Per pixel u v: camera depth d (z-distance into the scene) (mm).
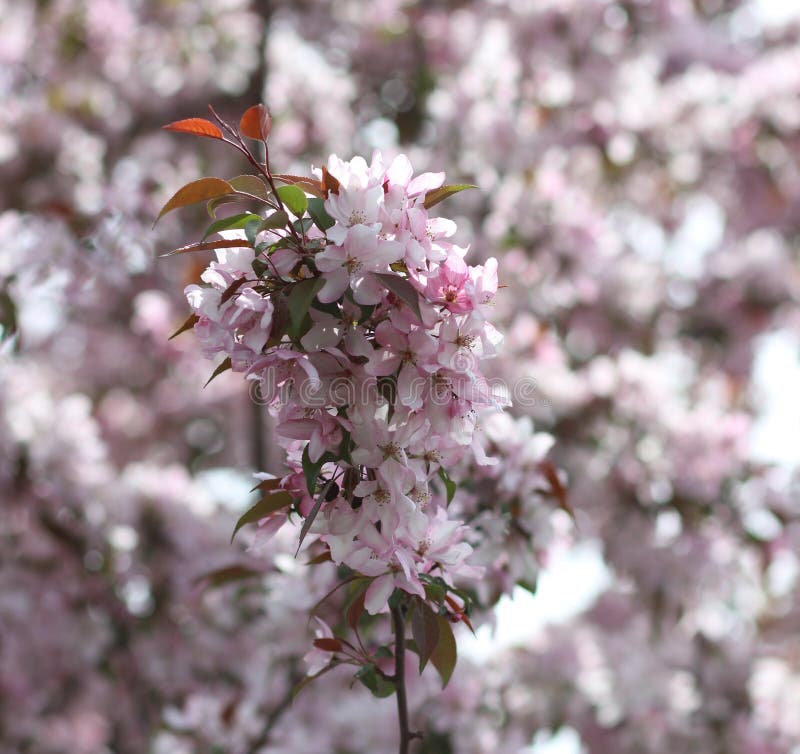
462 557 2842
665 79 10398
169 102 10703
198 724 5859
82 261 6480
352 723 6613
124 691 7852
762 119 10250
